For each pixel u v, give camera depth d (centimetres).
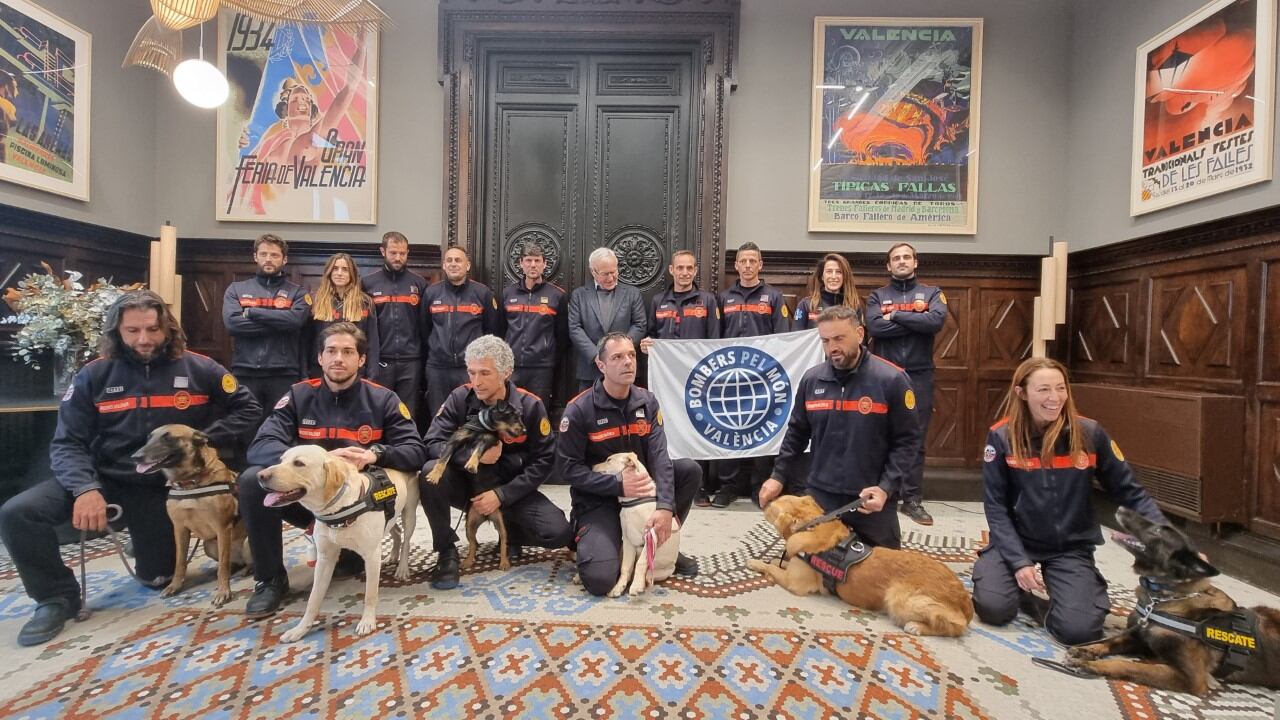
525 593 232
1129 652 182
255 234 454
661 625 206
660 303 402
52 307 300
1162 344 342
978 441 439
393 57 453
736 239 451
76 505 202
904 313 357
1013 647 195
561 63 452
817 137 443
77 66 383
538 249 404
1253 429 284
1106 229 395
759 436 369
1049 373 214
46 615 194
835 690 168
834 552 227
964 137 439
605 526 243
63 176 374
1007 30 438
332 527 192
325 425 236
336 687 166
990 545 229
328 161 453
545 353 404
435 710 156
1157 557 179
